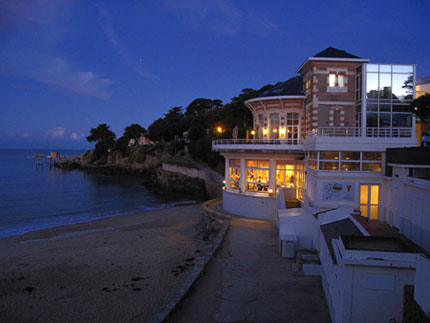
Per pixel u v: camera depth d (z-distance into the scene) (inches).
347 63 938.7
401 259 238.1
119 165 3843.5
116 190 2346.2
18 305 465.7
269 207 956.6
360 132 900.0
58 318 422.6
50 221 1275.8
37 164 5349.4
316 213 555.8
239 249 615.2
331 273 321.1
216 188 1829.5
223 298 385.7
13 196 1989.4
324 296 382.6
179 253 717.9
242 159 1037.8
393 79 899.4
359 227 367.9
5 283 559.5
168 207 1622.8
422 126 1259.2
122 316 417.7
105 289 514.0
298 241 585.6
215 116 2576.3
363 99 896.3
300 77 1186.0
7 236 1013.8
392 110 895.7
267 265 516.1
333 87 956.6
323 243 409.1
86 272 606.5
